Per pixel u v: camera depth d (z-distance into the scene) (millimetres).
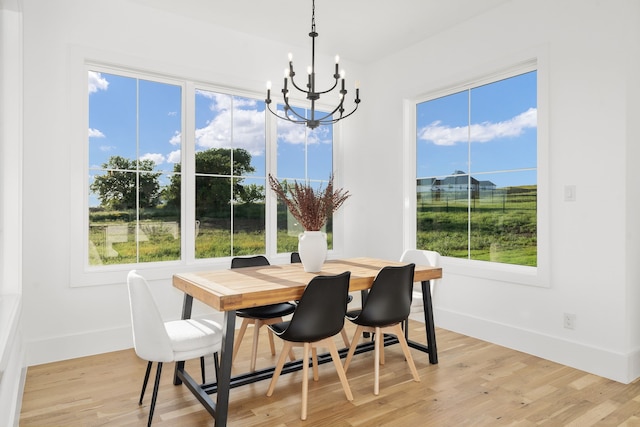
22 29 2736
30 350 2988
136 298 2070
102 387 2631
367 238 4961
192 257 3805
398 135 4512
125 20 3402
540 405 2404
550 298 3156
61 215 3125
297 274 2785
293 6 3498
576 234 2990
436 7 3514
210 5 3494
